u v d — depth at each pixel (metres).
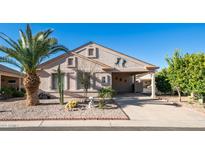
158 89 28.16
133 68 22.95
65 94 22.12
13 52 15.11
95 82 22.30
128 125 9.37
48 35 15.64
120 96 23.73
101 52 23.33
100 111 12.71
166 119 10.71
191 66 16.61
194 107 15.15
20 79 29.06
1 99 21.33
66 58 22.42
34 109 13.53
